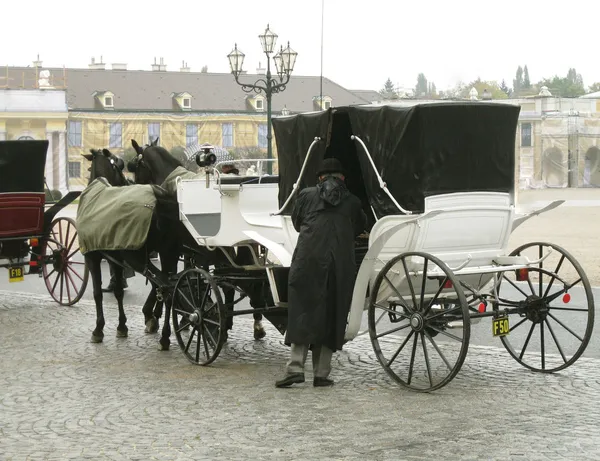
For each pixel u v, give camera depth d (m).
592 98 84.94
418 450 6.57
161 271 11.31
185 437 7.08
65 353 10.87
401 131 8.39
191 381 9.20
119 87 95.69
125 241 10.87
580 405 7.85
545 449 6.52
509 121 8.95
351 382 9.02
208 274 9.79
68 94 93.31
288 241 9.43
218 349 9.65
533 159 82.25
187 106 96.06
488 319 12.62
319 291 8.62
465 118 8.62
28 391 8.88
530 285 9.27
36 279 18.81
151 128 85.31
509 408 7.80
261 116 88.00
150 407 8.12
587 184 82.06
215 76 99.62
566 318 12.54
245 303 14.98
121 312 11.81
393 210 8.59
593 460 6.25
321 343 8.66
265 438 7.00
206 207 10.65
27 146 14.39
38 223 14.82
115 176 13.02
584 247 22.88
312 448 6.69
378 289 8.90
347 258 8.70
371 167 8.71
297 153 9.32
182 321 10.30
